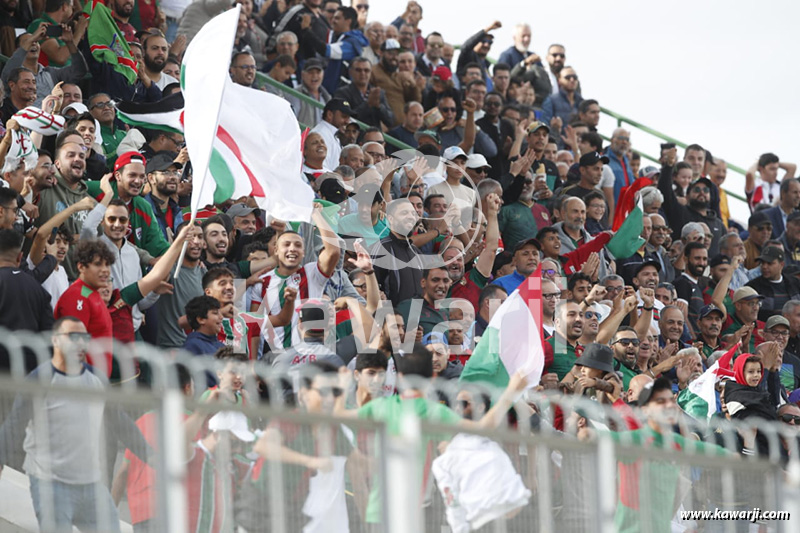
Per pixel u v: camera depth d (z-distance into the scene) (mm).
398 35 65500
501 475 22938
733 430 30859
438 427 22203
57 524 20781
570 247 51219
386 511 21375
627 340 39031
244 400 25469
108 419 20906
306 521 21375
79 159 36031
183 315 35062
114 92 46594
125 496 21219
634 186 53438
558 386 32719
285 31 60469
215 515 21422
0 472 21062
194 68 33094
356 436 21797
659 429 28938
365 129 54312
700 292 54469
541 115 70250
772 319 51781
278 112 35562
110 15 46625
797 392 45969
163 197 39031
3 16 46062
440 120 57531
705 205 62594
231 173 34625
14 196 31688
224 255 37125
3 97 40656
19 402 21000
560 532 23344
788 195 67625
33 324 29266
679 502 25484
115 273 34281
